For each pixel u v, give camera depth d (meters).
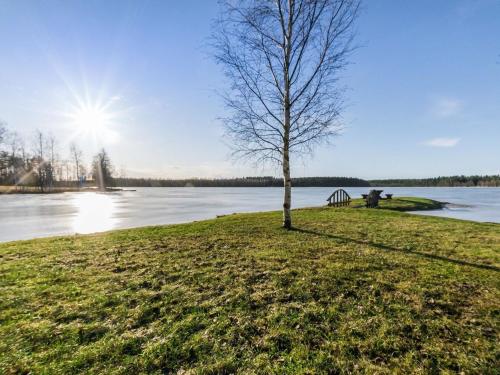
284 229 9.25
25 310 3.84
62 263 5.86
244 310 3.86
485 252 6.57
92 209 25.95
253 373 2.74
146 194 63.56
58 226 15.48
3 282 4.79
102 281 4.86
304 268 5.40
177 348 3.09
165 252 6.62
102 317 3.69
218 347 3.11
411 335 3.31
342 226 9.90
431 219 11.98
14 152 59.84
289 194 9.47
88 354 2.97
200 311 3.84
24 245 7.45
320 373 2.73
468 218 17.80
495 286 4.59
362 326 3.48
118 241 7.83
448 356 2.95
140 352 3.03
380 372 2.74
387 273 5.15
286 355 2.99
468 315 3.73
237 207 29.05
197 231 9.05
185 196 54.41
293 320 3.61
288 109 9.03
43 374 2.69
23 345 3.10
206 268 5.43
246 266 5.55
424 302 4.06
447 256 6.24
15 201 35.97
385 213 13.76
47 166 60.34
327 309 3.88
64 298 4.20
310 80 8.71
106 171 80.50
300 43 8.70
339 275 5.03
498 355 2.96
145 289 4.52
